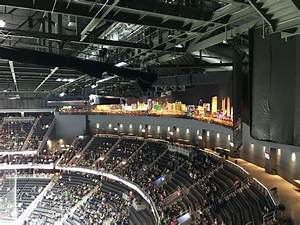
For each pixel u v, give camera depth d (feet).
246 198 88.12
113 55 98.12
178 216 108.06
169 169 155.84
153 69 98.89
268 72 56.70
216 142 147.13
